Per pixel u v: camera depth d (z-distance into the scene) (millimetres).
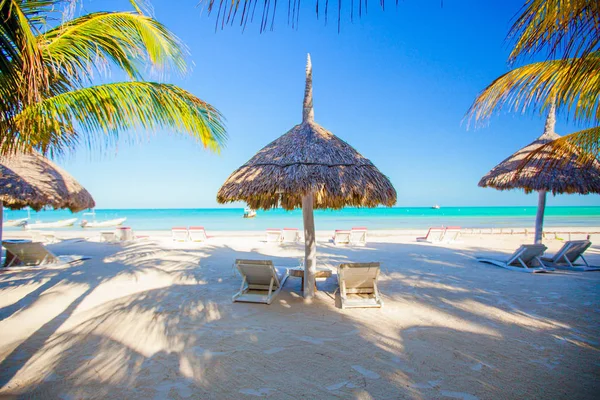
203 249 10906
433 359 3166
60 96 2990
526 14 2182
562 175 6555
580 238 14906
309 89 5227
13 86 2291
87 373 2873
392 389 2658
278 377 2830
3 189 5688
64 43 3000
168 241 13344
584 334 3787
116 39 3283
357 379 2805
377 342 3545
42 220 35062
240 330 3850
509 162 7668
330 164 4406
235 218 42531
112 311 4496
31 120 2900
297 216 48250
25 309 4590
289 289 5672
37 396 2531
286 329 3895
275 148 4883
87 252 10094
